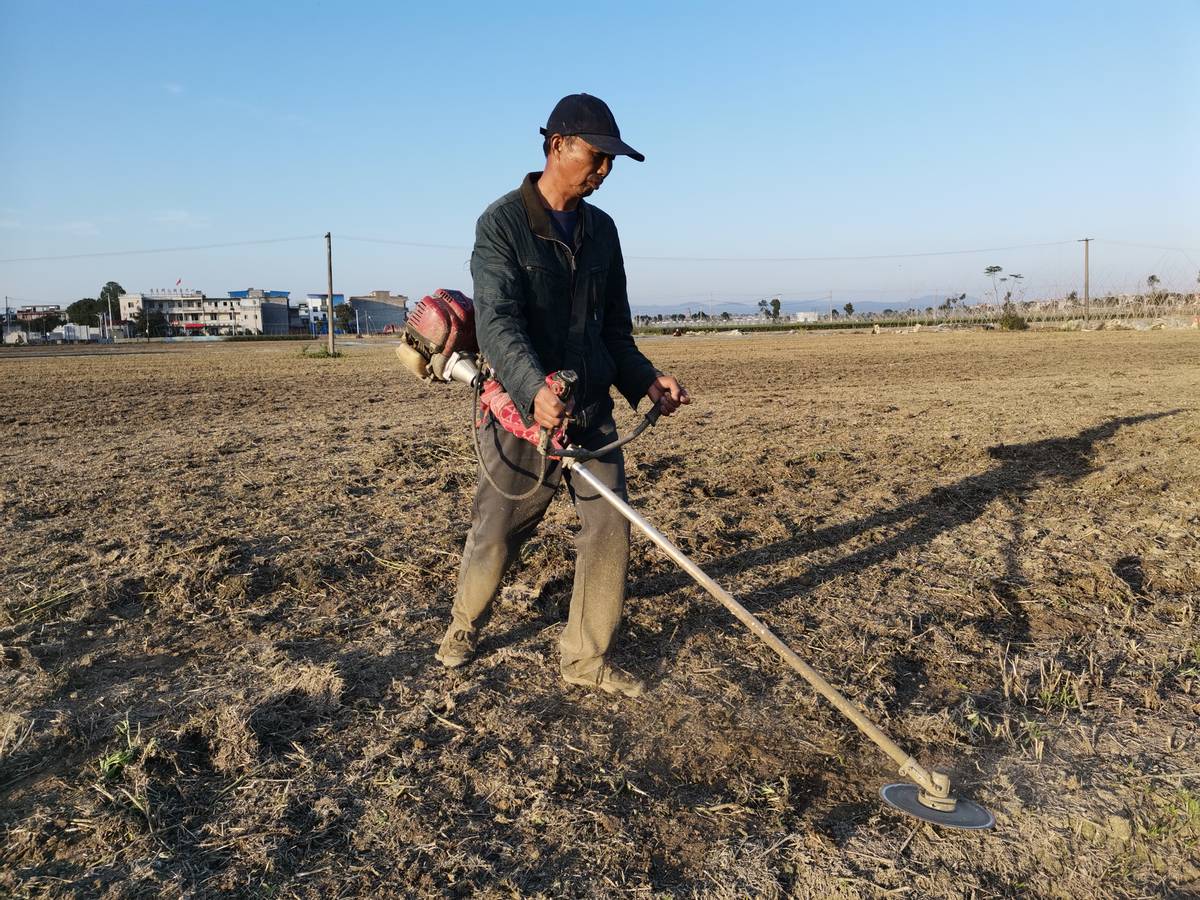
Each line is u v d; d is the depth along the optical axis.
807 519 5.32
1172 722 2.98
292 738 2.77
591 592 3.02
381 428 9.55
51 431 9.75
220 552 4.44
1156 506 5.68
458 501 5.74
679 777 2.64
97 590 3.95
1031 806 2.52
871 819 2.45
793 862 2.26
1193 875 2.28
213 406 12.91
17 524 5.12
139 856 2.21
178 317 145.62
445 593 4.05
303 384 18.05
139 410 12.30
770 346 37.75
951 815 2.43
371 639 3.53
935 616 3.86
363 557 4.52
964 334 48.88
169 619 3.72
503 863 2.22
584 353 2.96
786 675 3.29
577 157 2.75
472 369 3.04
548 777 2.58
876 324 83.19
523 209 2.85
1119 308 57.72
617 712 3.00
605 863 2.22
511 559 3.19
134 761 2.61
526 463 3.02
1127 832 2.41
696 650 3.49
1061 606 3.99
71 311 141.38
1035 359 22.70
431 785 2.53
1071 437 8.22
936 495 5.89
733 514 5.39
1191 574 4.40
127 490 6.05
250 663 3.28
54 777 2.56
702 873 2.21
